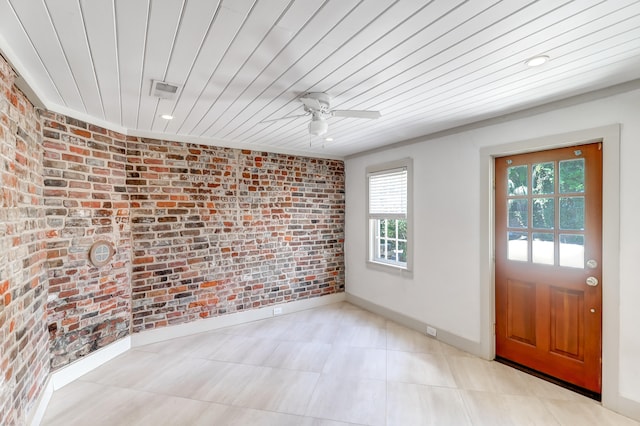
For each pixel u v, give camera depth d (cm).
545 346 259
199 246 356
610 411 214
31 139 216
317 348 316
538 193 261
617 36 151
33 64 179
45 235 238
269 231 408
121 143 306
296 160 432
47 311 239
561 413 213
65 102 241
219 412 216
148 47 161
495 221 291
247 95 227
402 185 382
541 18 136
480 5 127
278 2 125
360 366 279
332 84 208
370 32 147
